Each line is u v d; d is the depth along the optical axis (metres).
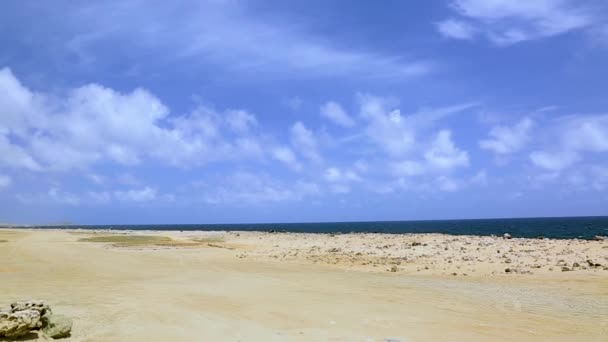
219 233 81.75
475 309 13.09
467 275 20.03
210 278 19.39
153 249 38.34
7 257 29.12
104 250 36.56
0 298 13.88
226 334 9.98
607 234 69.19
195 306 12.88
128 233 89.06
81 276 20.00
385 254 28.39
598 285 16.78
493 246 30.39
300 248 34.94
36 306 9.61
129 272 21.66
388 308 13.09
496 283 17.80
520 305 13.64
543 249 27.78
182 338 9.55
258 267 23.84
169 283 17.77
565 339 10.14
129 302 13.18
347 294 15.36
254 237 57.66
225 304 13.30
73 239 57.66
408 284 17.64
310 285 17.33
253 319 11.45
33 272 21.38
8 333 8.89
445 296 15.05
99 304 12.84
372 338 9.80
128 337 9.47
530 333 10.59
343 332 10.30
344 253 29.92
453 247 30.59
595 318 12.07
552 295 15.23
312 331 10.35
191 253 33.41
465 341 9.82
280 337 9.78
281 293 15.45
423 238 40.06
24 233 81.88
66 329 9.49
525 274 19.69
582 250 26.50
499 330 10.81
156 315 11.50
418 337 10.01
